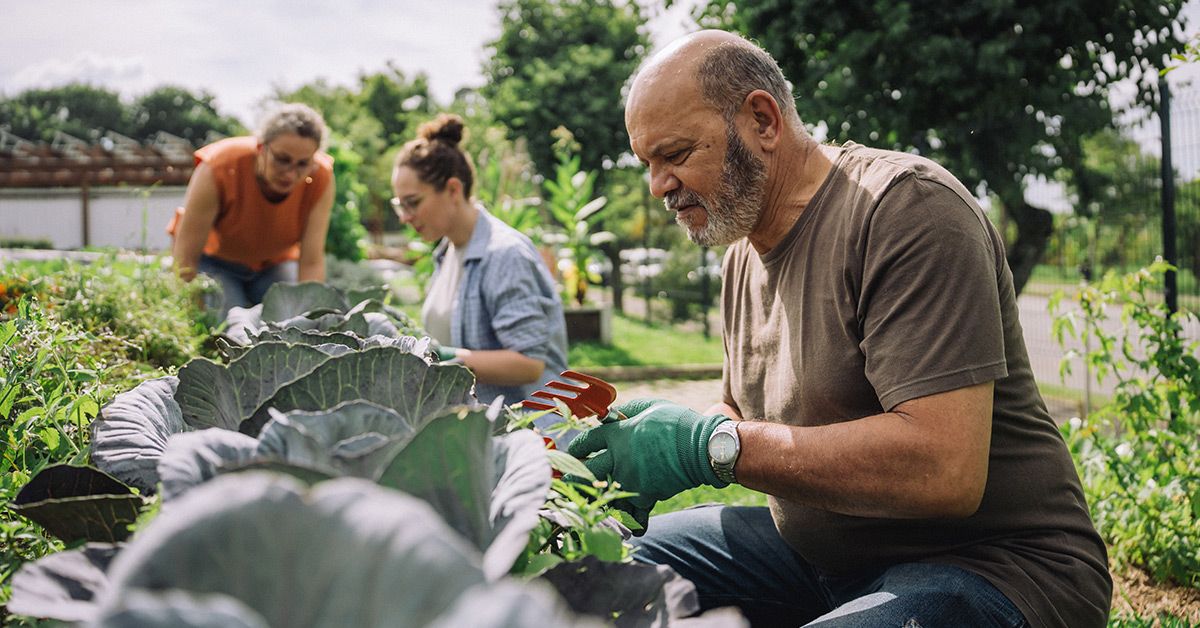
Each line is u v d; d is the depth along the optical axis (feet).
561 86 66.44
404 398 3.63
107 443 3.64
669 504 12.11
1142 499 10.90
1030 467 5.36
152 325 9.36
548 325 10.88
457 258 11.46
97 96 260.83
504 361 10.30
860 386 5.42
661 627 2.66
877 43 21.45
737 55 5.71
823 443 4.96
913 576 5.25
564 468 3.38
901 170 5.27
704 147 5.67
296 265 15.23
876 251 5.16
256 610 1.72
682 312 45.16
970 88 20.98
